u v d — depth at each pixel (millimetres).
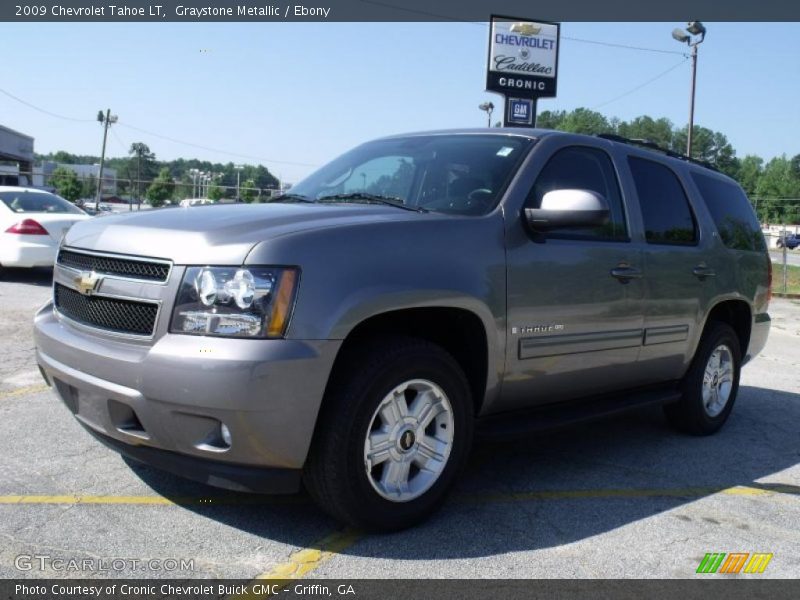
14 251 11117
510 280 3799
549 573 3182
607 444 5207
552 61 25172
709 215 5453
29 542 3197
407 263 3387
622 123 97375
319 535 3400
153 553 3156
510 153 4246
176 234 3242
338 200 4203
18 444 4395
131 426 3242
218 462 3100
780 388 7621
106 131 62281
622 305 4445
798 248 71688
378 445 3348
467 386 3666
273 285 3025
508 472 4473
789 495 4355
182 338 3035
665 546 3533
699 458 4996
